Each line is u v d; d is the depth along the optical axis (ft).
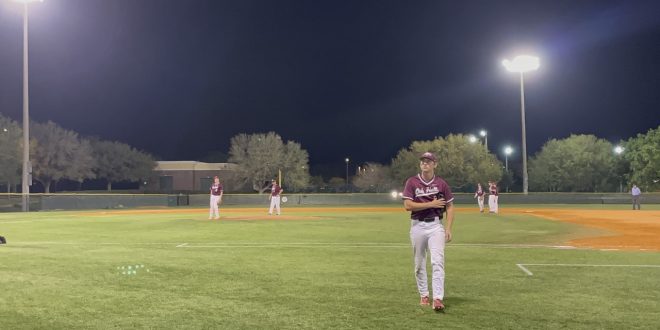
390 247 45.37
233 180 240.73
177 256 39.47
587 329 20.52
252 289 27.58
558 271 33.27
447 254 41.32
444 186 23.67
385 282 29.48
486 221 81.66
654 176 195.00
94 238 53.36
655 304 24.49
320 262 36.63
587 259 38.63
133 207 154.30
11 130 202.90
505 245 47.88
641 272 32.89
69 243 48.39
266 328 20.58
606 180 236.63
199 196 171.83
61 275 31.42
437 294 22.93
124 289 27.55
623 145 231.30
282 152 234.38
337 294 26.43
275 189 99.50
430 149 216.33
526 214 103.96
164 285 28.58
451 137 214.48
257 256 39.55
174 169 273.54
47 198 134.10
